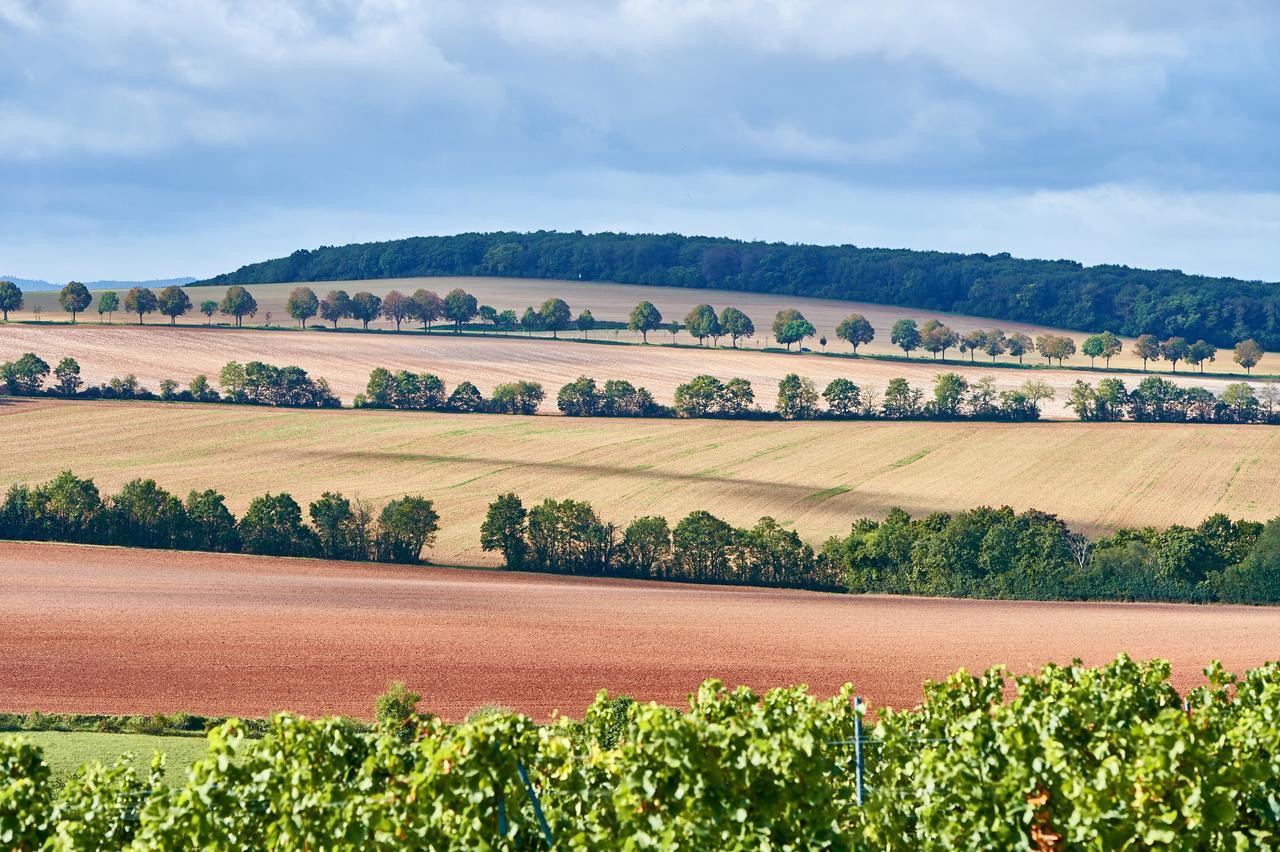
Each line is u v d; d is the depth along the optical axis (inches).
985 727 1147.9
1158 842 1034.7
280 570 5374.0
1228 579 5034.5
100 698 3142.2
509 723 1070.4
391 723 1269.7
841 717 1370.6
